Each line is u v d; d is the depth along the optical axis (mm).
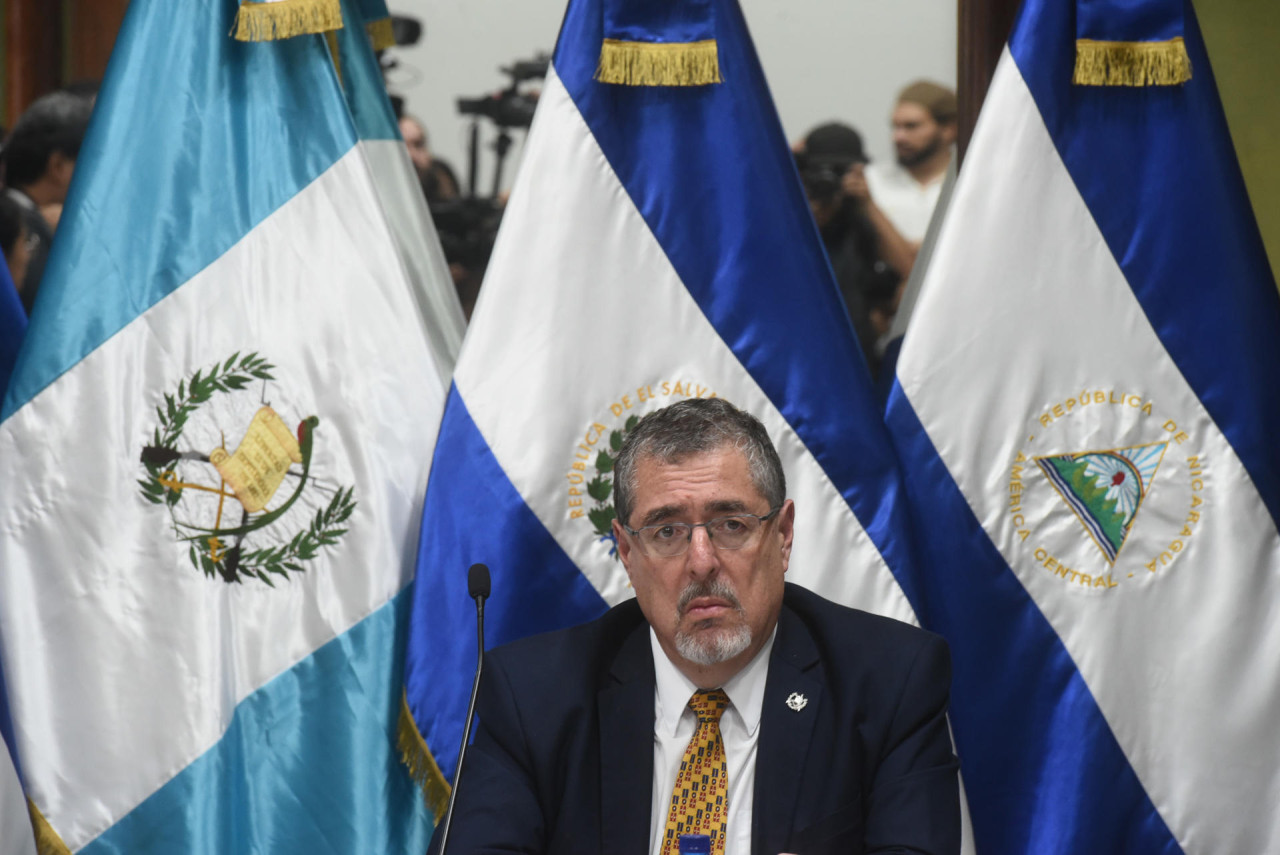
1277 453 4910
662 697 3816
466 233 7719
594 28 4922
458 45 7734
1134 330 4898
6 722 4605
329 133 4980
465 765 3803
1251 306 4938
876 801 3535
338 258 4910
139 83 4898
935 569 4855
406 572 4824
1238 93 5777
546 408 4750
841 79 7617
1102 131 4984
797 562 4754
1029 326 4879
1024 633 4836
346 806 4664
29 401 4719
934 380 4875
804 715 3676
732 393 4824
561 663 3879
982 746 4824
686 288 4863
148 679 4652
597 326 4816
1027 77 4949
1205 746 4777
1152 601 4840
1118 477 4867
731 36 4957
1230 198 4977
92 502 4703
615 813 3637
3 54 7121
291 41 4984
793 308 4879
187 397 4781
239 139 4930
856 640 3801
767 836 3535
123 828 4582
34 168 7035
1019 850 4797
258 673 4727
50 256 4820
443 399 4926
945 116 7535
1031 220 4906
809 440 4809
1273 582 4852
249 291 4863
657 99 4938
